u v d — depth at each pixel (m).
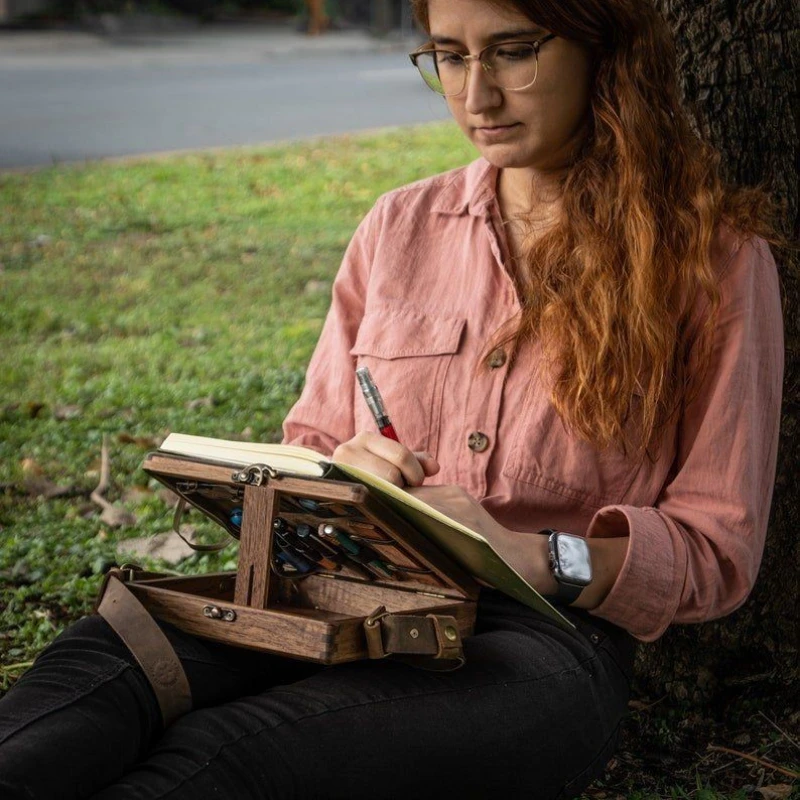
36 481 4.86
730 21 3.01
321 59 27.67
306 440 2.74
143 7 34.69
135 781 1.80
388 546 2.15
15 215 10.46
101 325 7.37
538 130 2.39
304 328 7.25
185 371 6.39
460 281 2.58
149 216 10.57
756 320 2.35
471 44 2.35
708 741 3.07
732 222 2.38
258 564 2.06
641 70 2.37
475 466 2.45
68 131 15.48
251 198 11.46
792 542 3.07
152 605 2.11
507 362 2.44
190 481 2.23
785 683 3.13
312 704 1.93
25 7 33.34
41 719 1.86
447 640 2.00
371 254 2.74
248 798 1.83
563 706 2.13
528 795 2.11
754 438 2.32
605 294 2.34
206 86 20.97
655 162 2.36
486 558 2.02
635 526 2.26
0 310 7.63
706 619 2.33
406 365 2.54
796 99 3.04
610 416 2.33
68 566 4.07
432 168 12.98
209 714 1.91
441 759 1.99
